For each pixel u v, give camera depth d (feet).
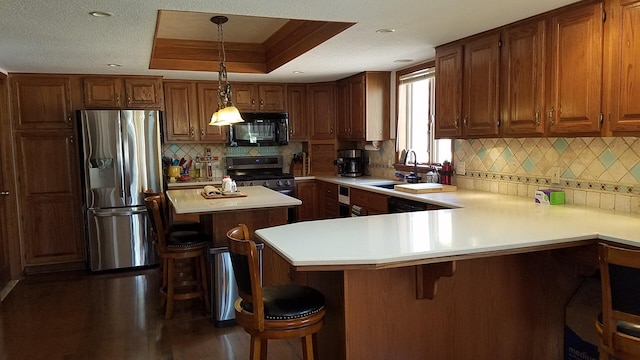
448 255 6.63
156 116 16.94
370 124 18.15
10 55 13.29
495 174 12.96
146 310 12.76
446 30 11.21
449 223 8.55
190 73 17.35
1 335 11.21
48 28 10.36
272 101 20.40
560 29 9.38
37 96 16.49
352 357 7.10
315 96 20.79
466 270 7.93
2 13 9.19
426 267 7.27
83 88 17.02
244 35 15.75
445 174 14.74
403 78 17.28
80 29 10.49
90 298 13.84
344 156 20.42
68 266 17.16
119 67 15.78
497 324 8.24
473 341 8.07
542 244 7.23
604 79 8.55
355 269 6.24
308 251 6.53
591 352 8.27
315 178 20.40
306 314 6.70
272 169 21.52
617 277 5.89
